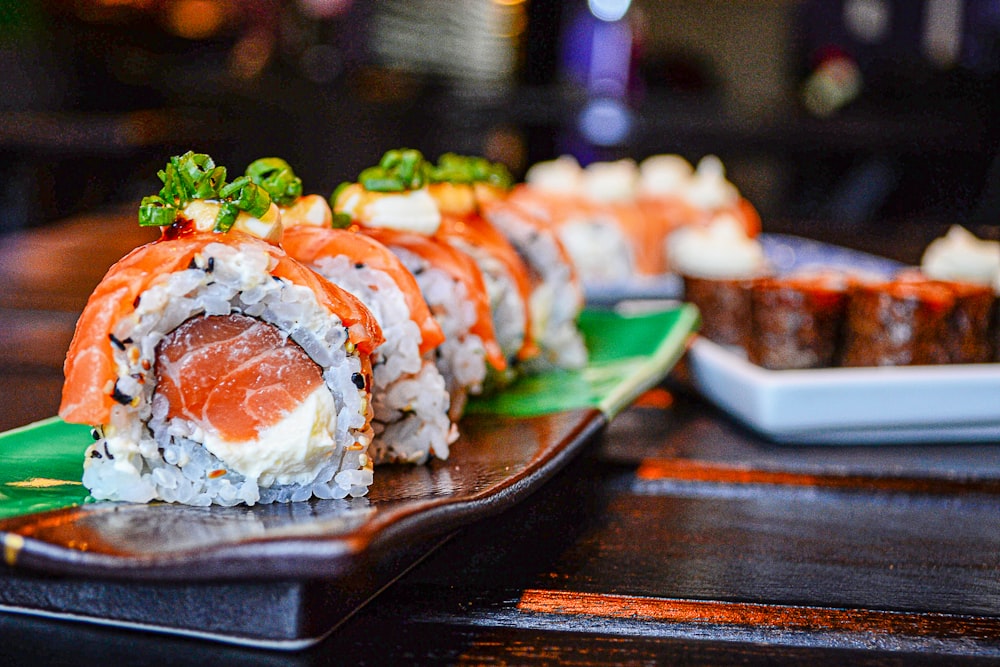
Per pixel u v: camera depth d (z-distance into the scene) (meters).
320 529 0.20
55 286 0.58
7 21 0.97
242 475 0.23
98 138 0.90
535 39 1.17
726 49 1.33
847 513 0.30
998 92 1.02
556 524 0.28
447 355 0.31
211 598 0.22
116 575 0.20
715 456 0.33
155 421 0.23
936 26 1.04
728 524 0.29
